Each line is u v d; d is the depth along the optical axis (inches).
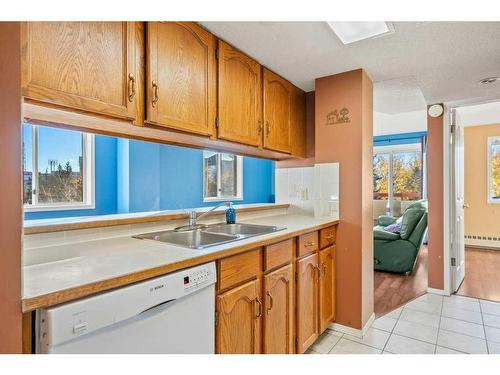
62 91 41.6
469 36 68.6
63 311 31.1
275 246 65.8
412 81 105.0
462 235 141.4
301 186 110.6
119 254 46.9
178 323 43.8
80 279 34.5
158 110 54.6
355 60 82.0
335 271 93.2
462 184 143.9
